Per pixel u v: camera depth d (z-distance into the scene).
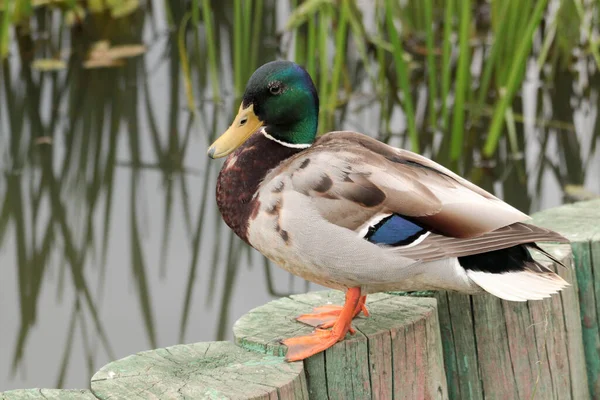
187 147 9.75
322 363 3.94
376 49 11.18
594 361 4.85
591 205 5.36
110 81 11.20
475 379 4.41
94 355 6.72
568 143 9.93
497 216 3.81
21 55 11.66
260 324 4.27
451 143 9.21
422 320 4.12
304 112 4.18
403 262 3.86
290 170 4.01
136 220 8.48
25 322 7.09
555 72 10.98
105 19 12.32
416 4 11.30
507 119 9.51
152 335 6.92
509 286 3.78
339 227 3.89
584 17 10.02
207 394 3.63
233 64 11.44
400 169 3.98
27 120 10.45
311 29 9.12
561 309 4.52
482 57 11.01
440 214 3.84
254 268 7.82
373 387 3.99
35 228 8.48
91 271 7.75
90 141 9.98
